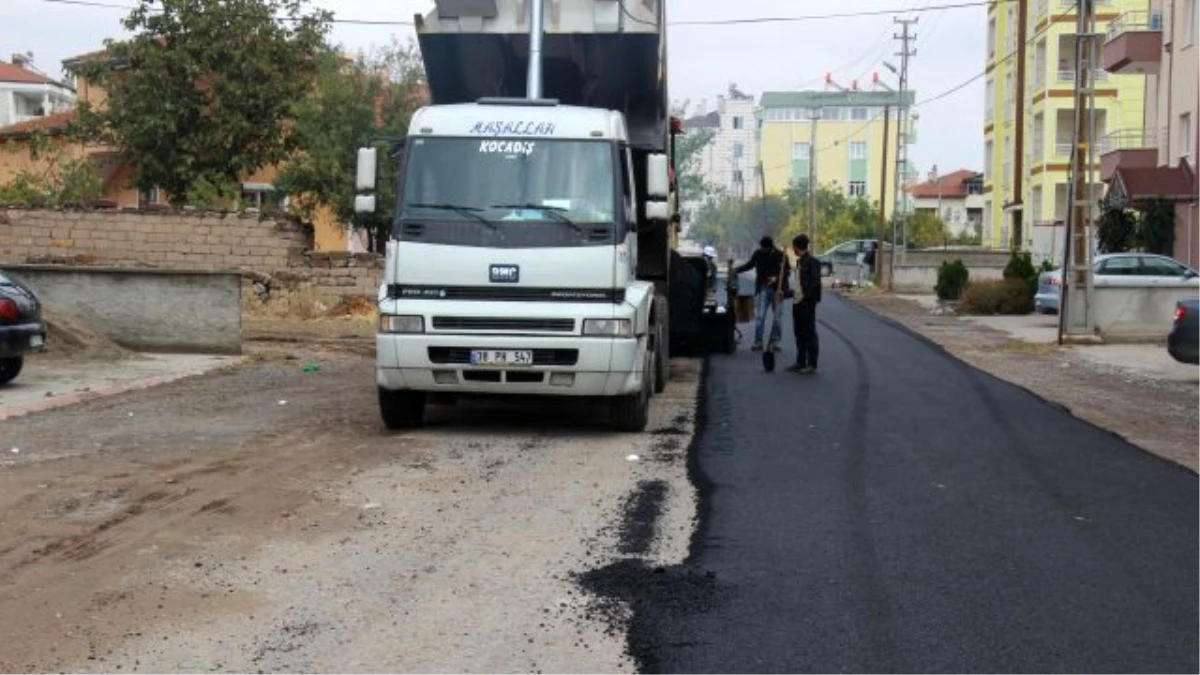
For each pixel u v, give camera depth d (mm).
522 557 7016
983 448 10875
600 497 8594
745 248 94125
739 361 18938
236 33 30859
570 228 10648
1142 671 5328
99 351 17281
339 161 27938
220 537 7375
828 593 6395
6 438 10711
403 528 7652
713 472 9562
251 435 11031
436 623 5867
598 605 6145
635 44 13453
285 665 5316
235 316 18016
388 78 29234
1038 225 49281
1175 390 15938
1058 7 50969
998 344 23328
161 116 30594
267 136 31297
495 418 12258
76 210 24891
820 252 70812
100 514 7875
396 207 10805
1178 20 33656
